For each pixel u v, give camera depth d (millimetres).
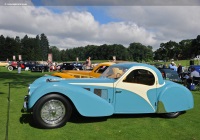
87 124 5641
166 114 6336
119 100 5855
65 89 5164
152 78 6102
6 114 6273
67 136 4812
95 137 4816
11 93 9766
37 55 136625
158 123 5910
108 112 5512
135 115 6551
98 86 5742
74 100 5234
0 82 14242
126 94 5891
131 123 5844
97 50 133625
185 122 6062
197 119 6367
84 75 9438
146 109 6059
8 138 4613
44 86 5094
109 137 4844
